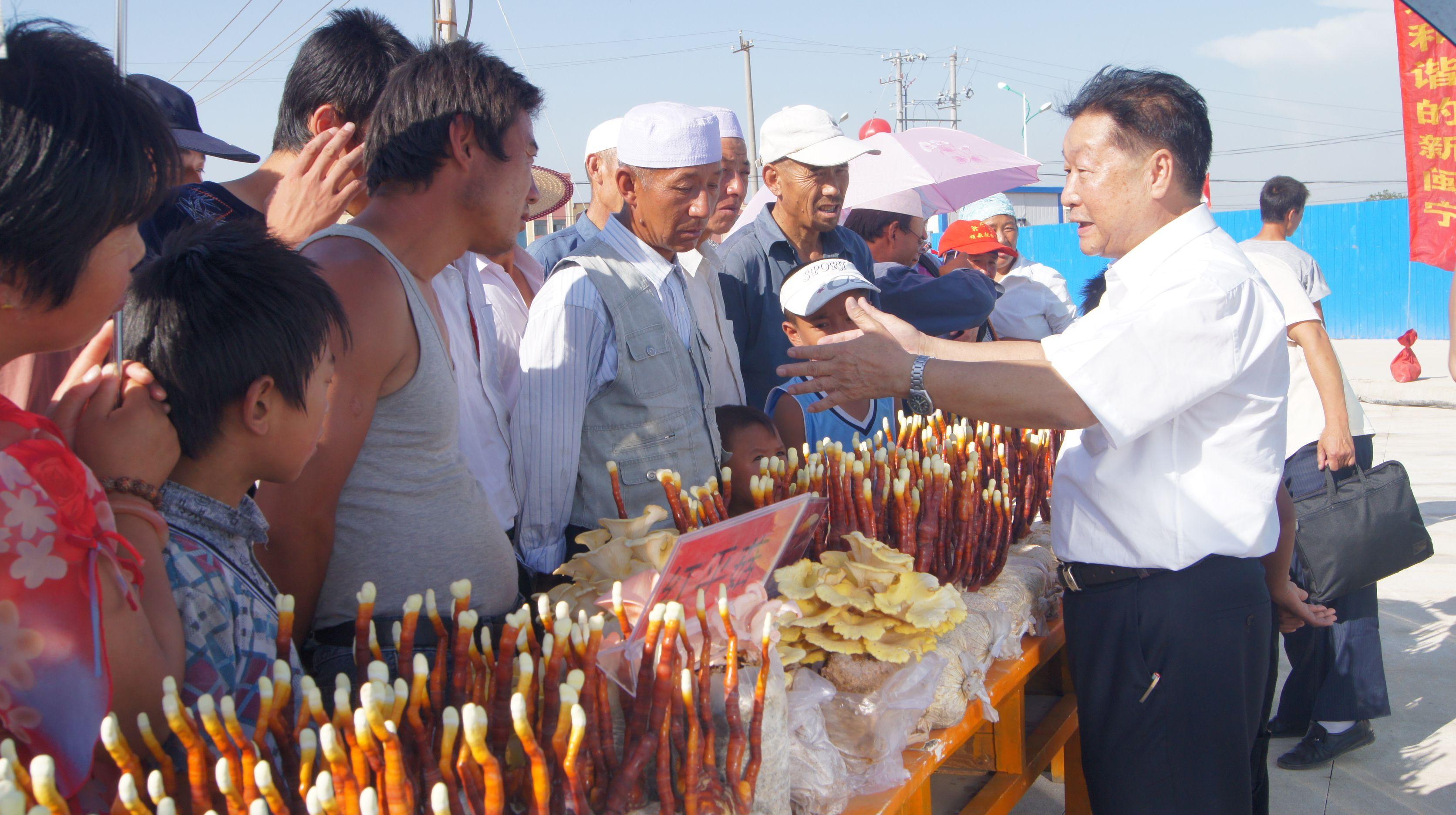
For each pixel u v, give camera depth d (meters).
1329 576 2.93
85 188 0.89
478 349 1.98
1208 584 2.00
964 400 1.97
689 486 2.16
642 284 2.13
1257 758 2.59
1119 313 1.98
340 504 1.49
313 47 2.01
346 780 0.92
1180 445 2.00
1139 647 2.04
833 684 1.59
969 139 5.25
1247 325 1.93
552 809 1.02
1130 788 2.09
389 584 1.52
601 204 3.26
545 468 1.98
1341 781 3.19
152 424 1.10
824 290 2.51
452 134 1.52
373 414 1.44
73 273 0.91
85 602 0.92
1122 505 2.02
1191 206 2.05
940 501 2.00
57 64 0.91
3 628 0.89
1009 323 4.32
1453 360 2.82
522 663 1.01
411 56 1.95
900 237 4.10
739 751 1.17
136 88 0.97
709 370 2.34
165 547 1.12
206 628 1.13
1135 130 2.01
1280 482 2.10
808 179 3.18
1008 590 2.18
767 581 1.60
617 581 1.38
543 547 2.01
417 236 1.57
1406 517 2.99
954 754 2.32
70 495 0.93
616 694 1.21
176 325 1.11
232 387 1.12
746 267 3.21
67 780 0.92
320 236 1.51
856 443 2.41
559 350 1.98
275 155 2.14
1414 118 2.84
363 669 1.08
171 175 0.99
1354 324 18.72
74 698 0.92
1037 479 2.67
